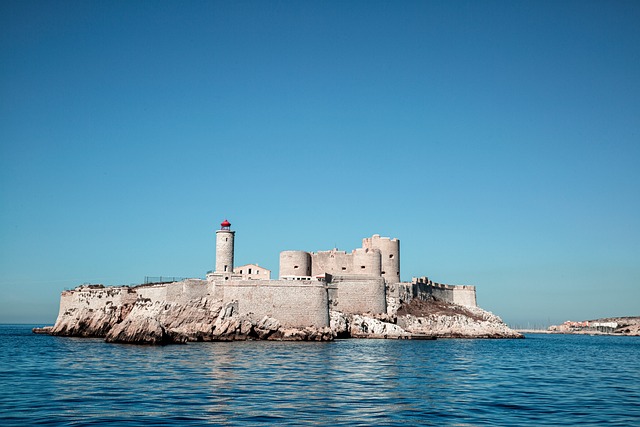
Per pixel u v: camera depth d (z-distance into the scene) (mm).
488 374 56000
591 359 82250
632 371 63875
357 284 115062
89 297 110000
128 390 41344
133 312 98062
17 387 42719
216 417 32688
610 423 32938
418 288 132750
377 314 114562
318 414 34094
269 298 96000
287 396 39781
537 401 40062
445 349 87438
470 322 130750
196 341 90312
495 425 32125
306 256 121938
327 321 100062
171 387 42781
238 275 103188
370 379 49562
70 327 110312
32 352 71375
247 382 45938
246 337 93000
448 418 33750
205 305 94188
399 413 34906
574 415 35125
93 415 32938
